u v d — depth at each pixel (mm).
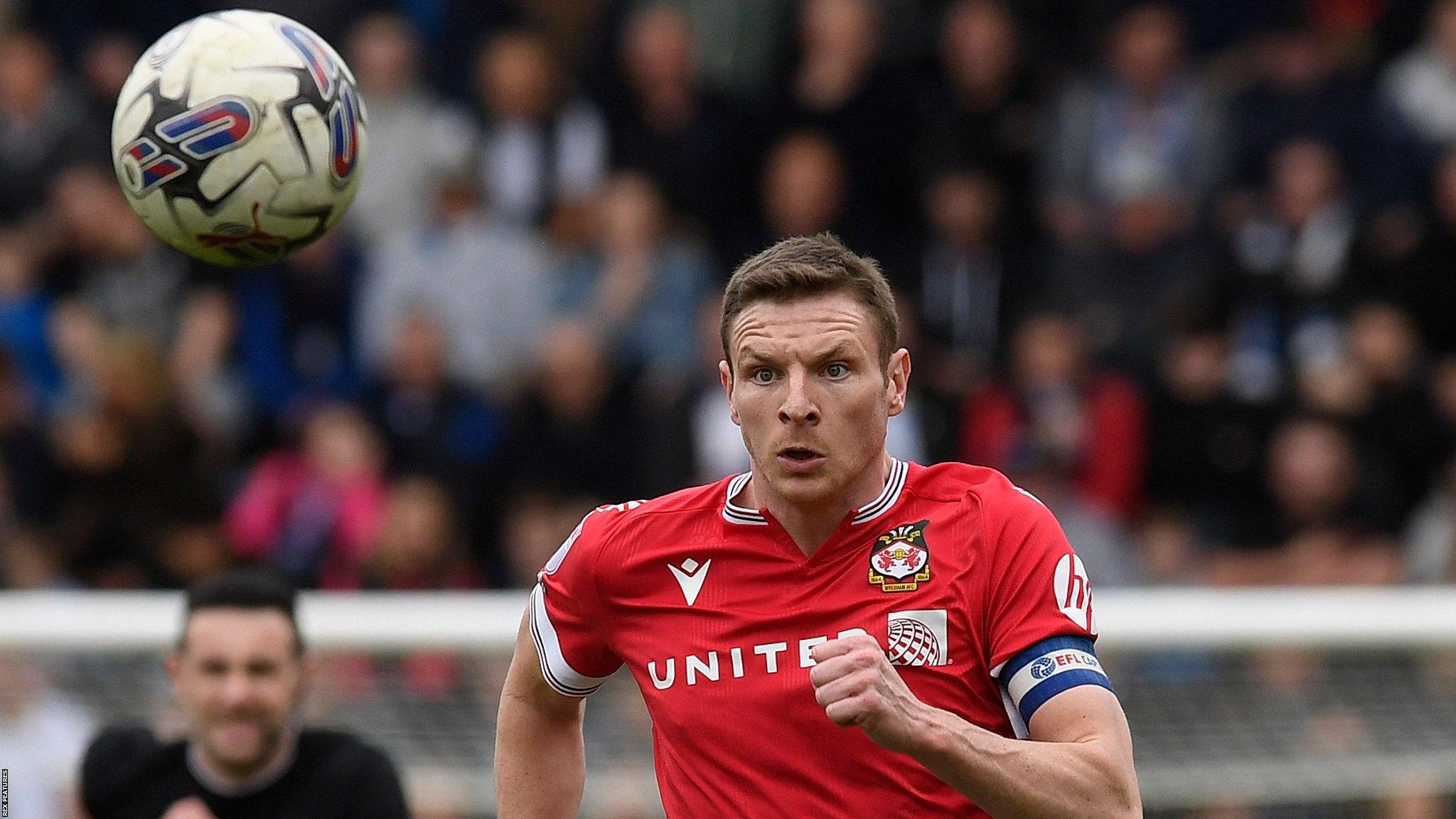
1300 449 31703
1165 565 31328
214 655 18812
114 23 43094
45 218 38906
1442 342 34094
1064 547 13297
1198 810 25188
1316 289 33812
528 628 14609
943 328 34312
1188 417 32906
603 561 14055
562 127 37344
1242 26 39000
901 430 32125
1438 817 25422
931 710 12008
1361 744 25344
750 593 13609
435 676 24609
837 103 36156
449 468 33500
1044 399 32469
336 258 37469
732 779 13484
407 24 39875
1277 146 35469
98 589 32875
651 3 39219
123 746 19656
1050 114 36312
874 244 35312
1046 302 34625
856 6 36531
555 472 33188
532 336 35594
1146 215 34719
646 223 35125
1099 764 12266
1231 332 33906
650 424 33094
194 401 36188
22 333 37406
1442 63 36031
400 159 37719
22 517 34031
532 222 37156
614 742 24172
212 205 13797
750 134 36562
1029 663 12875
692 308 34969
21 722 24094
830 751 13180
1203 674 25250
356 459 33156
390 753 24484
